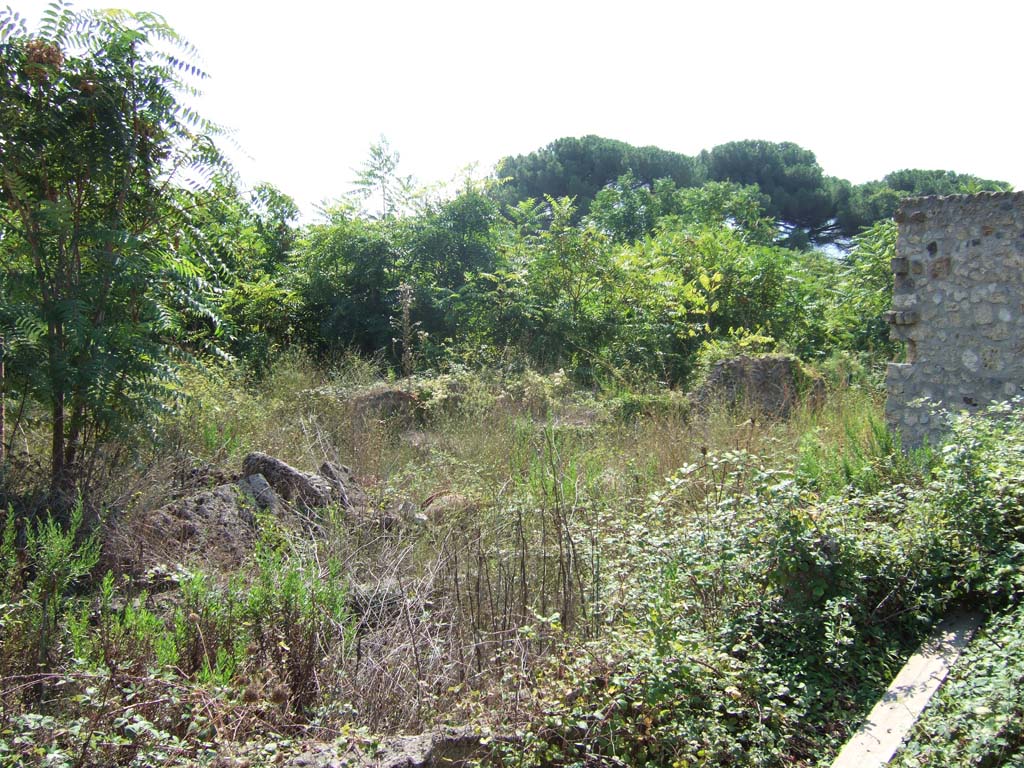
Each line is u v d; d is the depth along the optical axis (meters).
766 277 16.94
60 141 6.29
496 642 4.69
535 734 3.68
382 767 3.46
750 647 4.75
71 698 3.61
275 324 14.78
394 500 7.15
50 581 4.48
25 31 6.32
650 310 15.66
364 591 5.23
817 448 8.01
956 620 5.02
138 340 6.48
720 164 36.78
